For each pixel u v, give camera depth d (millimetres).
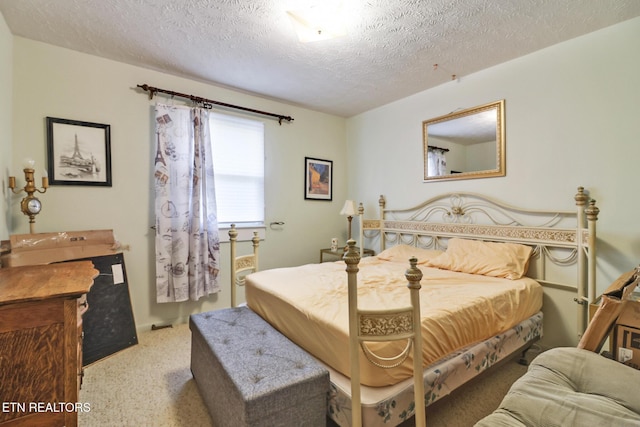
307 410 1275
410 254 3078
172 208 2840
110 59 2615
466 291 1948
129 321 2482
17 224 2258
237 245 3377
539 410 973
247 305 2297
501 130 2633
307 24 1961
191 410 1697
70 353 1158
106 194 2629
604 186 2105
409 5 1855
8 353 1068
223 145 3283
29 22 2076
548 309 2361
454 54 2482
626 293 1265
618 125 2047
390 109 3695
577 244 2182
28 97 2303
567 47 2266
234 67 2740
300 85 3156
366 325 1163
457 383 1527
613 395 1039
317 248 4055
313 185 4000
